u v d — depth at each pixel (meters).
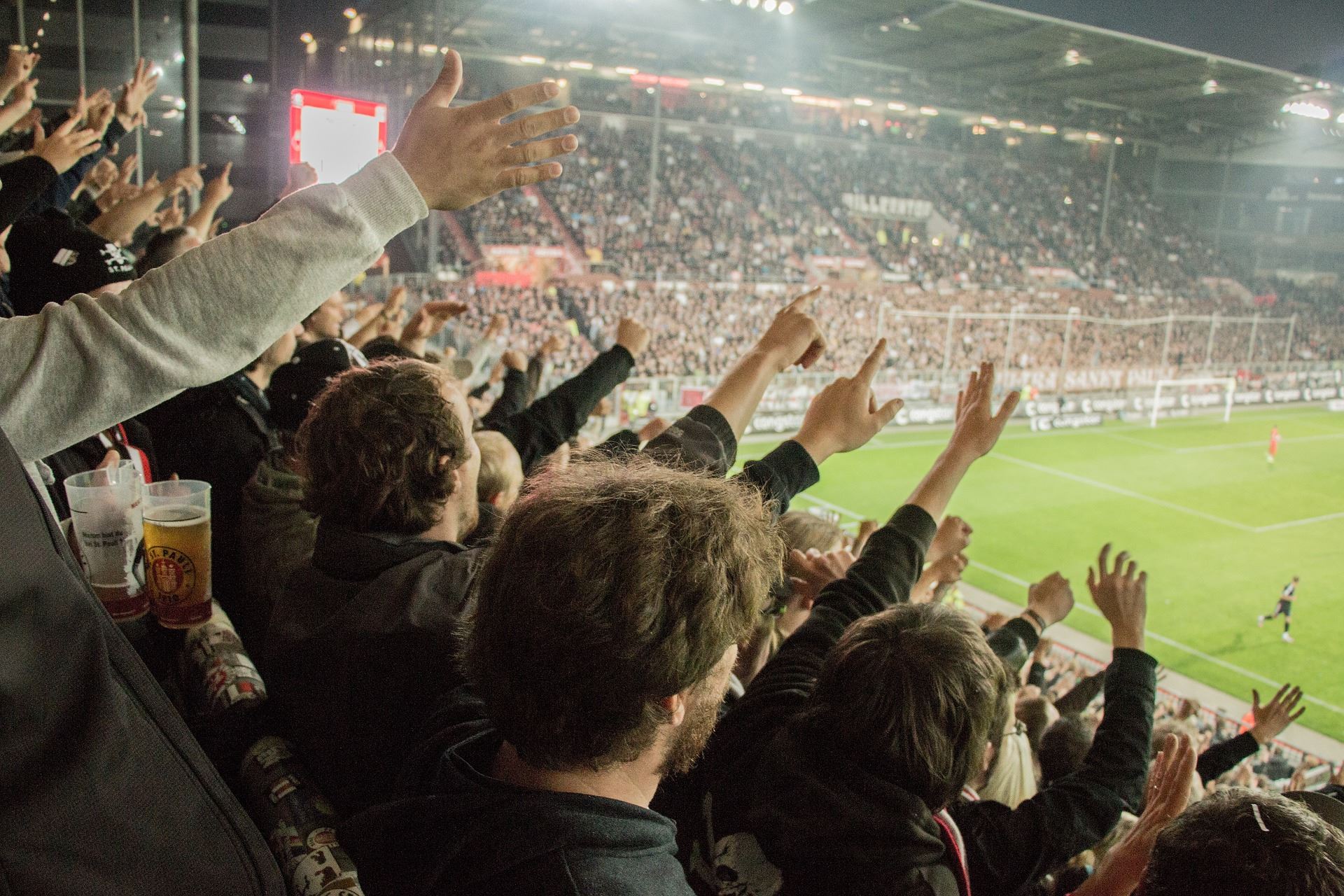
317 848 1.50
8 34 16.62
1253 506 28.14
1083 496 28.61
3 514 1.07
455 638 1.69
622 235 44.06
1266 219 63.16
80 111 4.73
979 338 45.12
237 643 2.09
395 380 1.90
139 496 2.17
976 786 3.52
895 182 55.19
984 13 40.03
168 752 1.22
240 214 34.12
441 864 1.21
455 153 1.39
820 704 1.89
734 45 47.38
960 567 4.62
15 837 1.07
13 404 1.23
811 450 2.36
